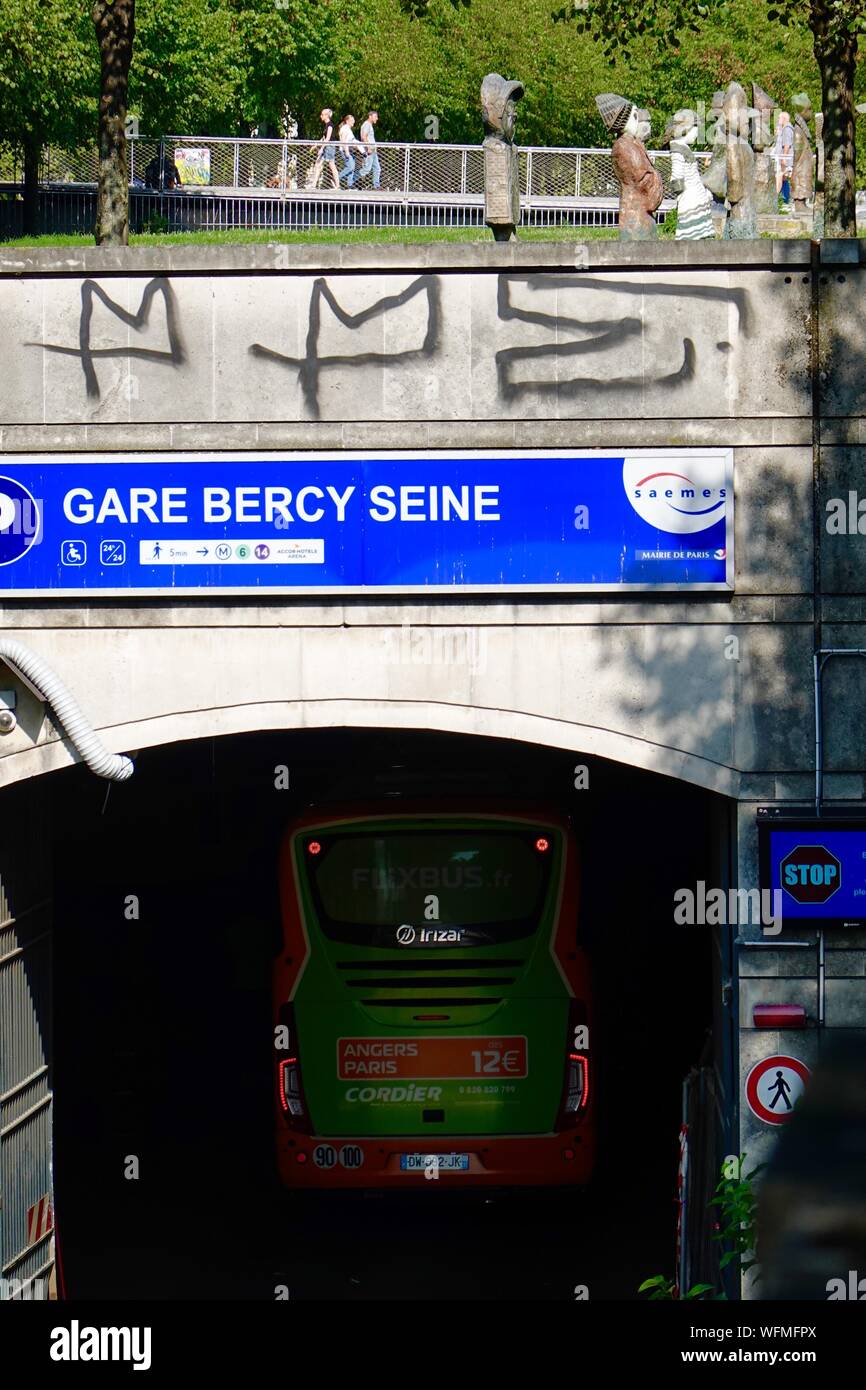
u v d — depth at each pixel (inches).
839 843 382.9
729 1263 393.7
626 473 381.7
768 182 1067.9
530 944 508.1
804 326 379.2
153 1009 789.9
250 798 831.1
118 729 390.6
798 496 382.0
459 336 381.4
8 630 391.2
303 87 1544.0
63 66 1143.0
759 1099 389.4
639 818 721.6
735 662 384.8
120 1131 640.4
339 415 383.6
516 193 430.0
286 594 386.0
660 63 1606.8
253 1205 559.2
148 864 815.1
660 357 380.2
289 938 512.1
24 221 1184.2
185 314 384.2
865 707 384.5
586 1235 525.3
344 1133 505.0
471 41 1884.8
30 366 387.2
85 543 387.9
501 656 385.7
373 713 387.5
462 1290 474.9
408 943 508.4
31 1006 444.1
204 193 1198.9
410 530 383.9
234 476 385.4
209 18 1337.4
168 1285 481.4
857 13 666.8
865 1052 312.7
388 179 1237.1
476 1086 504.7
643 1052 695.7
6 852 420.2
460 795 521.7
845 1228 311.4
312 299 382.3
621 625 385.1
